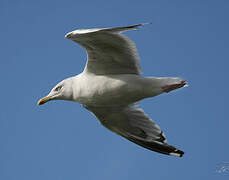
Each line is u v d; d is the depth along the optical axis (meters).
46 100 13.16
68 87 12.92
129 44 11.69
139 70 12.33
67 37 10.71
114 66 12.30
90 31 10.34
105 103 12.73
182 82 12.02
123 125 13.70
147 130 13.58
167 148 13.37
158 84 12.11
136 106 13.55
